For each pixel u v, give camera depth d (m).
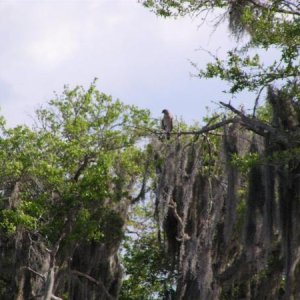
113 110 85.56
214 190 73.31
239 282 80.44
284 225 59.25
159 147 71.56
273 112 58.66
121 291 100.56
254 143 63.16
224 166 66.06
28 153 80.88
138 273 99.12
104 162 82.19
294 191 59.06
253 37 59.81
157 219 74.00
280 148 59.03
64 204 83.69
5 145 81.44
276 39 58.78
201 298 74.06
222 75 60.06
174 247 79.25
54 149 83.69
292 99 58.94
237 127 65.44
